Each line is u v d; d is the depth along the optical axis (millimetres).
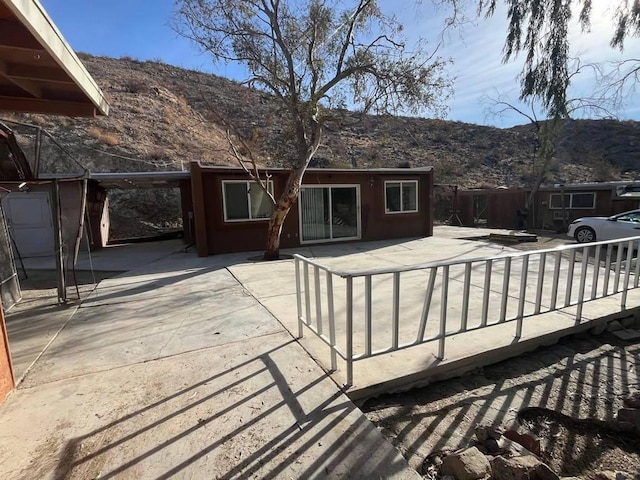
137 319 4098
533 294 4797
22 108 4227
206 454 1828
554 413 2424
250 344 3250
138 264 8195
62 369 2836
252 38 7871
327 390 2414
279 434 1977
